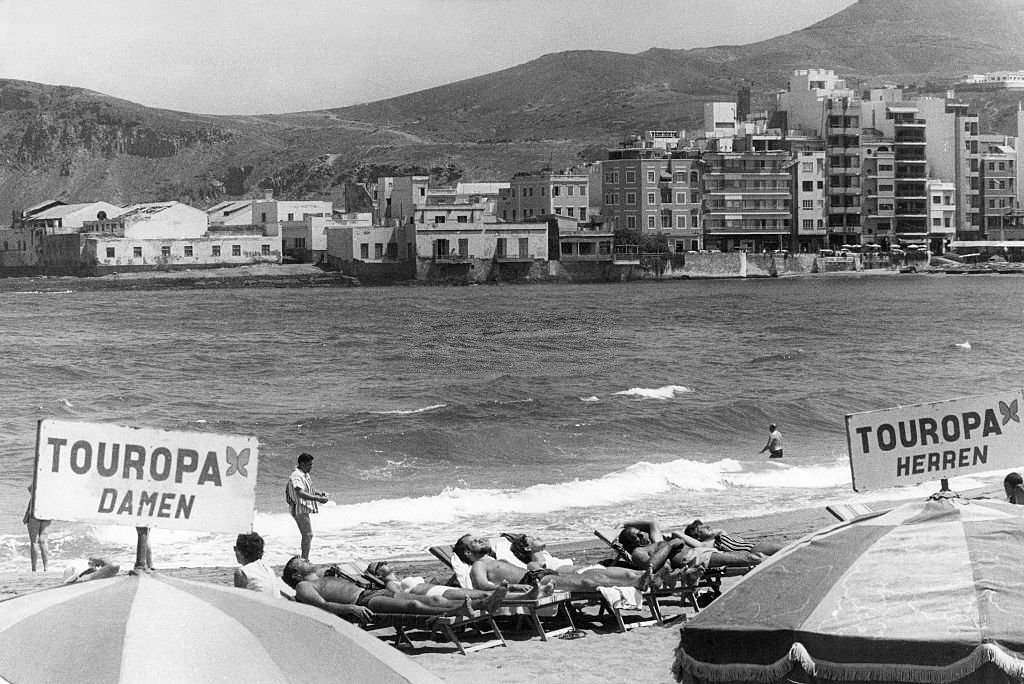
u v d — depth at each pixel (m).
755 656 11.70
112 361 98.00
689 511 35.88
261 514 34.91
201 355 104.88
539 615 20.36
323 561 28.81
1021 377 80.44
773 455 48.09
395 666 10.14
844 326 139.38
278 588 18.44
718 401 69.00
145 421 62.78
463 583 20.17
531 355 106.25
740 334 130.12
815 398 65.69
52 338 124.06
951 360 95.12
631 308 176.12
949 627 11.00
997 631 10.84
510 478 44.34
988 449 14.89
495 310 173.38
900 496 37.25
